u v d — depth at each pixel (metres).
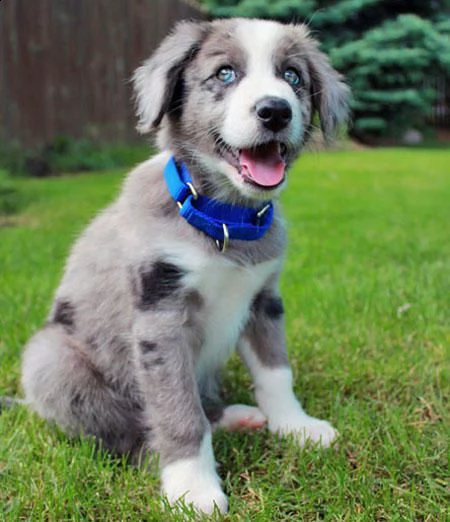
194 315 0.75
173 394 0.72
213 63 0.75
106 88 2.73
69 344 0.79
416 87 4.15
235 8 3.68
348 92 0.84
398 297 1.07
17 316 1.01
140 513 0.68
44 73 2.46
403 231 1.54
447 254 1.31
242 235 0.74
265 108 0.72
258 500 0.69
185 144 0.76
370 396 0.84
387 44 3.91
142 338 0.73
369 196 2.08
